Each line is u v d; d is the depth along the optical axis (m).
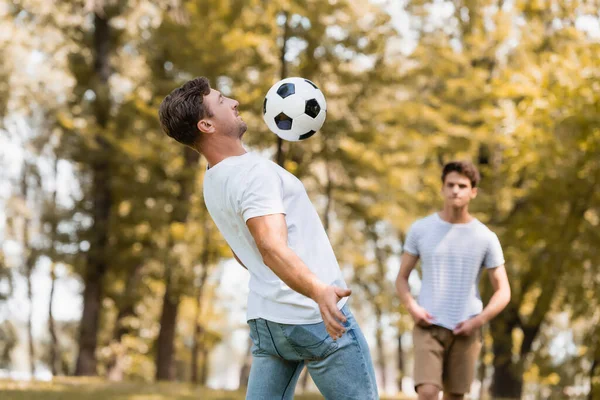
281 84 3.51
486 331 15.67
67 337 26.14
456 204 5.06
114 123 18.20
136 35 19.33
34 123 22.56
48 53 19.95
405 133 16.44
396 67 16.55
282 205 2.69
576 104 11.74
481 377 16.45
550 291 13.41
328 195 17.16
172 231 17.80
